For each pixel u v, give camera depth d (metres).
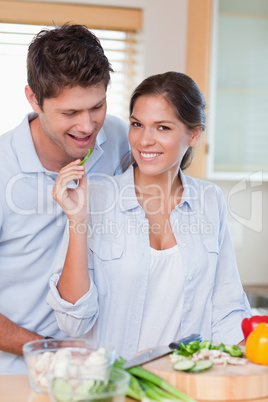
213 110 3.92
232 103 3.97
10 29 3.72
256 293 3.99
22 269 2.02
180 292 1.93
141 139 1.83
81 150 1.82
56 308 1.78
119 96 3.96
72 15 3.75
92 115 1.75
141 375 1.46
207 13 3.84
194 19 3.85
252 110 4.00
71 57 1.65
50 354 1.47
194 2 3.84
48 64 1.66
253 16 3.92
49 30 1.72
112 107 3.96
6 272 2.02
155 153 1.85
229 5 3.88
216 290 2.04
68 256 1.77
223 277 2.06
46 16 3.72
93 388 1.30
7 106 3.76
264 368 1.53
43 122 1.81
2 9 3.68
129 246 1.90
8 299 2.05
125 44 3.91
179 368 1.48
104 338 1.91
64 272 1.77
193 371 1.48
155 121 1.81
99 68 1.69
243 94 3.98
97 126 1.80
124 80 3.94
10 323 1.96
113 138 2.22
